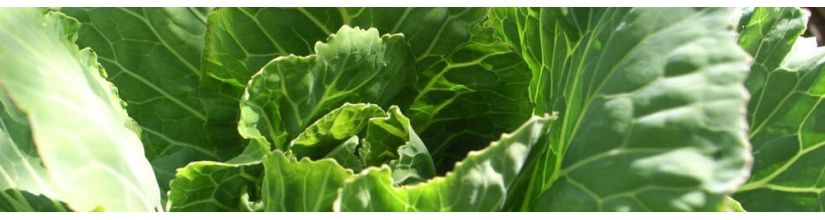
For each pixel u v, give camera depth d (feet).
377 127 2.00
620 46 1.73
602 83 1.73
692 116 1.58
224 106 2.30
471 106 2.33
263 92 2.01
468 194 1.65
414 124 2.35
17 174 1.92
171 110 2.32
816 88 2.12
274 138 2.08
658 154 1.59
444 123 2.35
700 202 1.53
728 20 1.65
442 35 2.22
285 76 2.01
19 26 1.87
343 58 2.04
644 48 1.69
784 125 2.13
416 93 2.30
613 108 1.67
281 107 2.05
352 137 2.00
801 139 2.11
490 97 2.31
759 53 2.15
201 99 2.31
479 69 2.27
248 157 2.03
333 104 2.11
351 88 2.11
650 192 1.57
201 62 2.29
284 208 1.82
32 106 1.73
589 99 1.75
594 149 1.68
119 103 2.10
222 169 2.00
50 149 1.72
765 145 2.13
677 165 1.56
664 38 1.68
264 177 1.90
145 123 2.32
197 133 2.32
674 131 1.59
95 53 2.19
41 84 1.79
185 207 2.04
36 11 1.96
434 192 1.66
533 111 2.22
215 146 2.32
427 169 1.97
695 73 1.61
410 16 2.20
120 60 2.32
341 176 1.79
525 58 2.22
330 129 2.01
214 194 2.03
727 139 1.54
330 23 2.19
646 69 1.67
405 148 1.94
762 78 2.15
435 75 2.28
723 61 1.61
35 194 1.91
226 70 2.25
